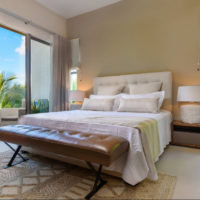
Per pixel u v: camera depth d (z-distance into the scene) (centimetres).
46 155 192
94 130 157
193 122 247
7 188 136
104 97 314
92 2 349
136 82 320
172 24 294
